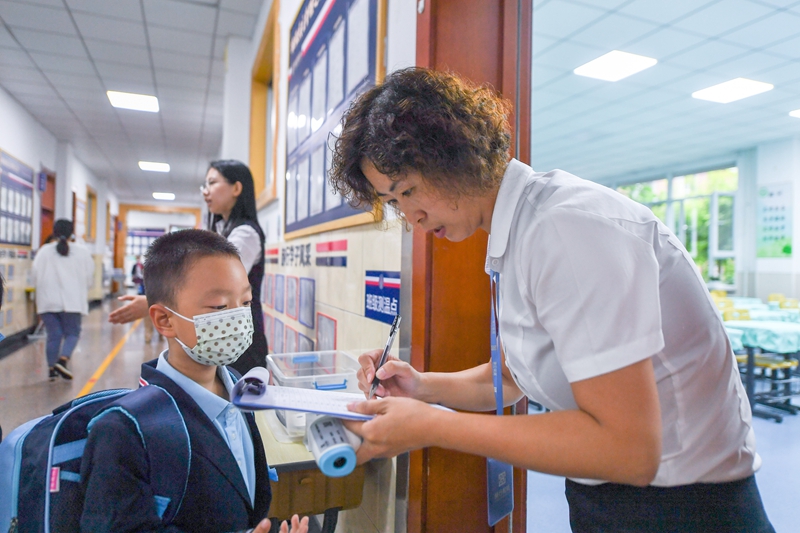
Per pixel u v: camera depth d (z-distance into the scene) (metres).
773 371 4.60
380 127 0.68
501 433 0.60
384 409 0.66
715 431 0.70
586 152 7.75
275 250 3.59
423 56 1.30
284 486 1.34
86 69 5.38
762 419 3.89
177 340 0.82
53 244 4.61
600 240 0.59
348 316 1.87
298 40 2.77
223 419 0.82
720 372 0.70
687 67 4.69
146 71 5.41
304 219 2.54
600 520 0.75
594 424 0.58
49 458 0.67
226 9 4.10
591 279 0.58
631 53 4.42
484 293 1.33
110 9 4.11
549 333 0.63
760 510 0.73
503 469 1.04
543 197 0.69
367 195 0.78
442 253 1.30
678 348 0.67
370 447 0.64
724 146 7.42
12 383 4.36
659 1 3.57
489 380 1.00
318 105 2.27
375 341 1.60
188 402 0.76
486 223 0.79
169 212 17.58
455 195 0.69
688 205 8.50
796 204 6.95
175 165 10.59
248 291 0.88
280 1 3.39
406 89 0.69
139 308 1.69
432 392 0.97
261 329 1.92
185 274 0.80
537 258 0.64
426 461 1.30
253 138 4.55
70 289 4.55
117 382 4.48
